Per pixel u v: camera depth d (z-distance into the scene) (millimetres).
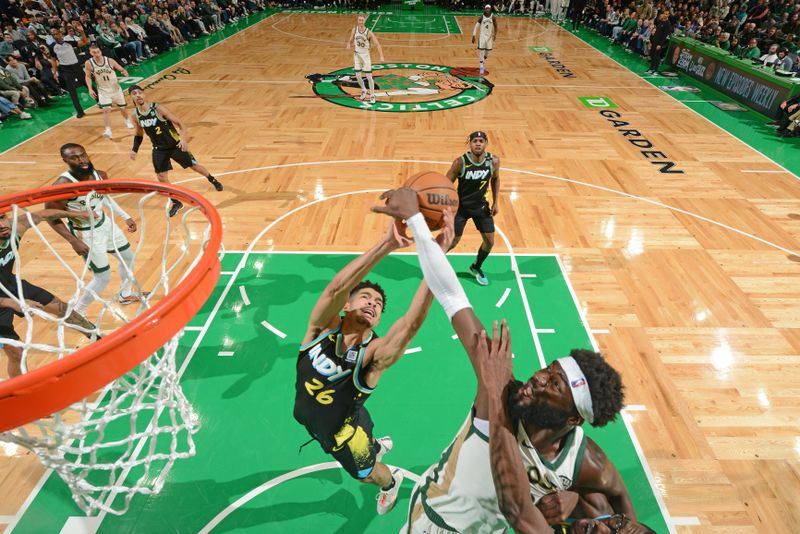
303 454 3730
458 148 9125
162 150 6691
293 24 21938
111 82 9344
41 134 9656
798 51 12273
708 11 17438
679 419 4027
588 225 6746
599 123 10469
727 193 7633
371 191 7578
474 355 1525
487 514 1869
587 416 1534
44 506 3352
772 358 4641
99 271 4750
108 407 2725
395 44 18000
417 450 3762
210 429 3904
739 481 3559
